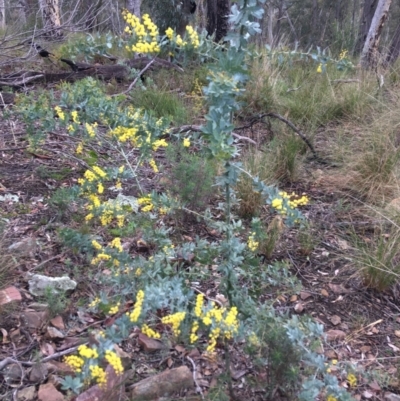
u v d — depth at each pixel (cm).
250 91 495
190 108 489
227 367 194
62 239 268
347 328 257
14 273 260
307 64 617
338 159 421
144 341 225
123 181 363
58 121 318
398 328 260
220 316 169
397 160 387
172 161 345
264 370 207
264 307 203
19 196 335
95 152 380
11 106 470
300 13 2102
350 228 342
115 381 198
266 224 334
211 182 320
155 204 242
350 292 283
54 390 197
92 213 255
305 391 171
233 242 206
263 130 474
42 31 538
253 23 191
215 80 182
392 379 223
